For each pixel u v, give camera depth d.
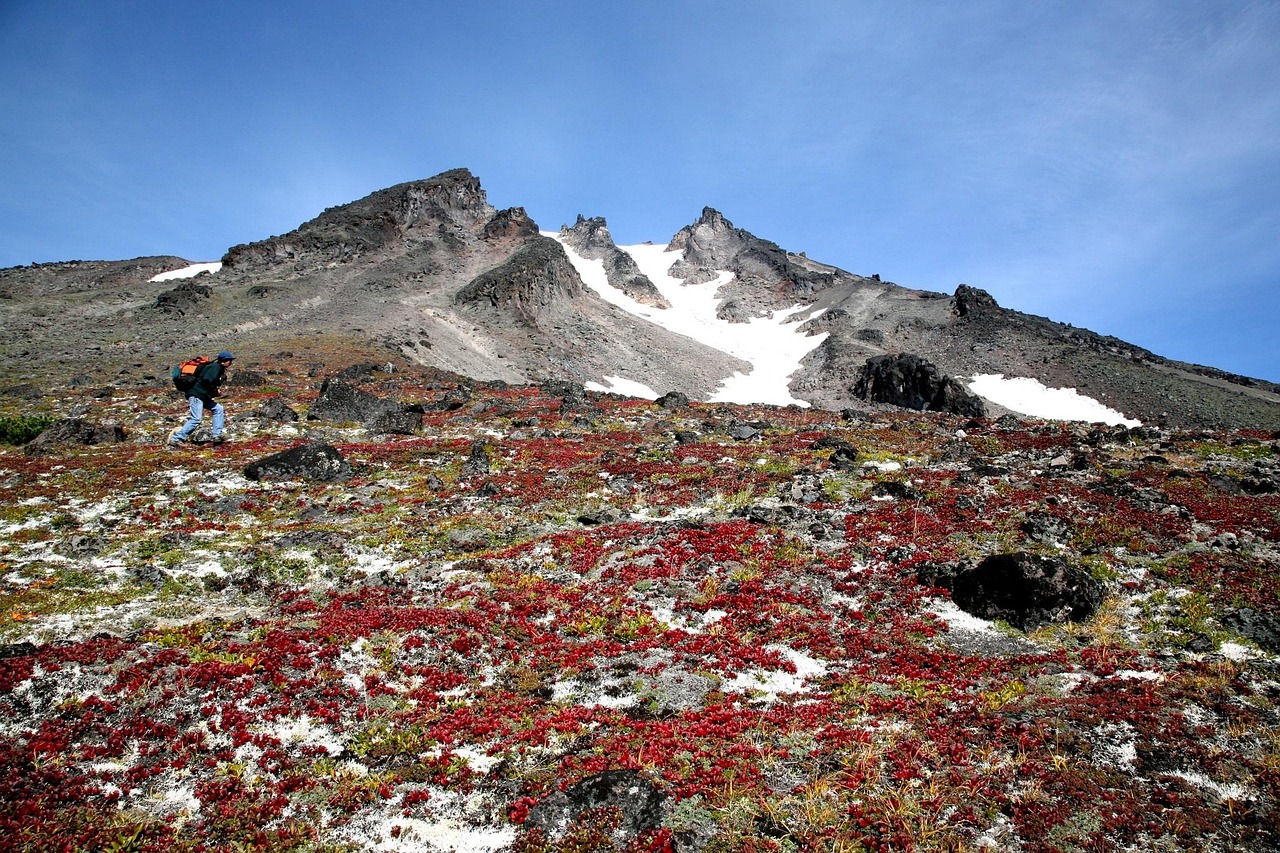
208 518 26.30
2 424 36.38
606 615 18.70
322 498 29.27
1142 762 11.57
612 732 13.10
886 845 9.86
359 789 11.41
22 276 137.00
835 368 144.88
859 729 12.98
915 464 33.66
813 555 22.62
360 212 156.62
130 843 9.92
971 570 19.42
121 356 69.00
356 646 16.33
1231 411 106.06
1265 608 17.72
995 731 12.79
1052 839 9.88
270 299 103.94
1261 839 9.70
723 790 11.15
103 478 29.28
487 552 23.66
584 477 33.31
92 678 13.78
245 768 11.84
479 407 50.22
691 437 41.34
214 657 15.13
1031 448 36.38
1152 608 18.36
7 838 9.64
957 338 155.88
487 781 11.73
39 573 19.91
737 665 16.06
